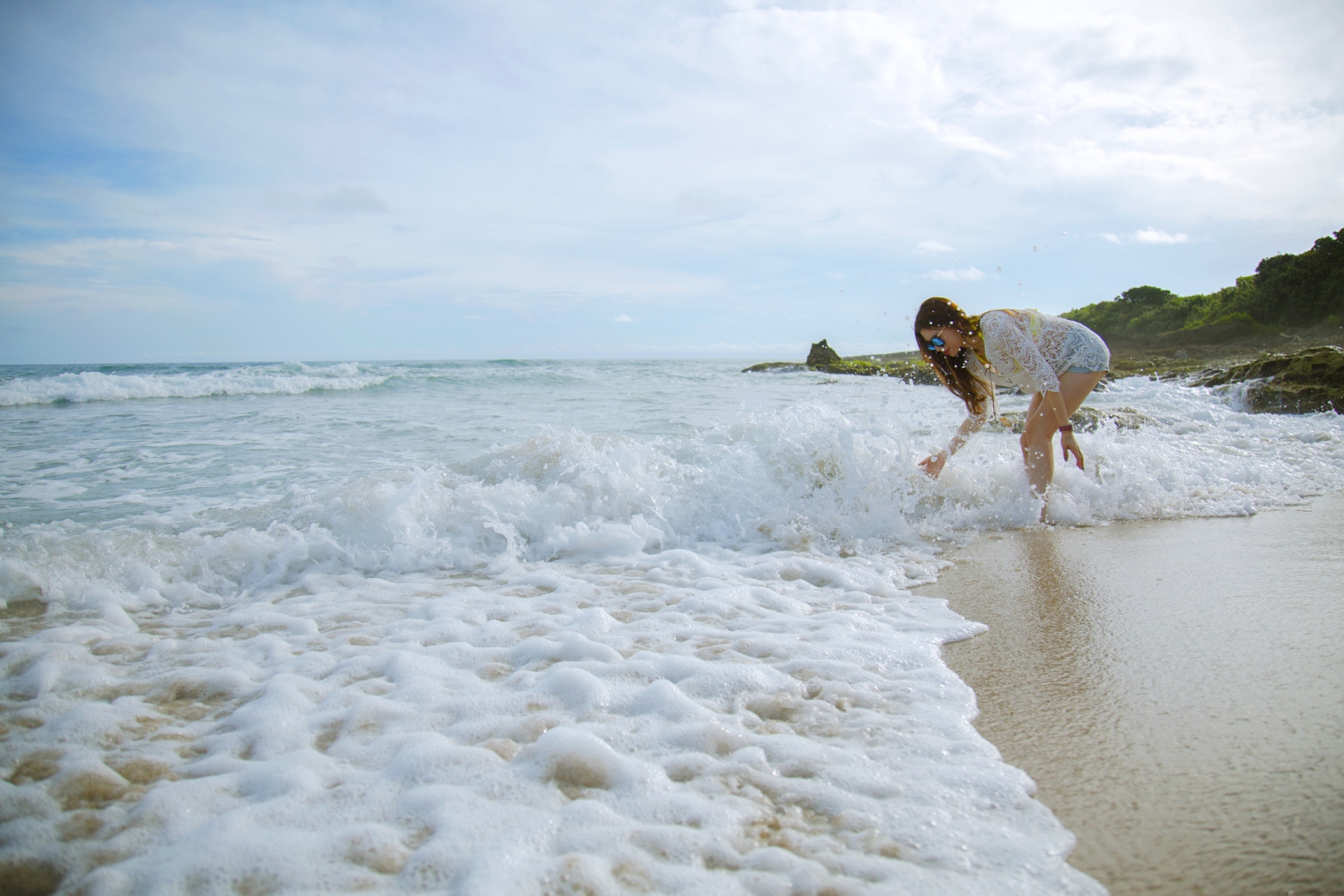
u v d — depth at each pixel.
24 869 1.33
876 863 1.29
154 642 2.56
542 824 1.41
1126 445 5.23
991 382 4.23
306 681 2.15
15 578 3.07
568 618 2.67
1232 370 9.99
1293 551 3.31
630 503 4.12
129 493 4.93
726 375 23.16
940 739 1.75
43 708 2.02
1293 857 1.28
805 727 1.83
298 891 1.24
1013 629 2.51
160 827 1.46
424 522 3.79
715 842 1.36
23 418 9.40
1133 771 1.59
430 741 1.75
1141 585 2.92
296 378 14.87
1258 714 1.82
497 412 9.98
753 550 3.67
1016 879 1.25
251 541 3.52
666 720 1.86
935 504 4.27
